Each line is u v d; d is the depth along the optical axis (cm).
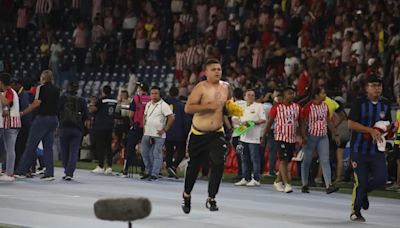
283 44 5481
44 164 3581
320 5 5381
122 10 6575
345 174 3841
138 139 3884
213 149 2248
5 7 7106
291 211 2538
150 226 2041
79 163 4841
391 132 2244
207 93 2228
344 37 4903
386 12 4994
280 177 3341
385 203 3005
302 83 4503
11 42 7044
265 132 3362
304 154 3300
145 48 6175
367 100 2244
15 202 2562
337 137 3350
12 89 3331
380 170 2244
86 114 3547
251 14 5819
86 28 6456
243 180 3578
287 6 5672
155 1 6500
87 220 2130
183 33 6016
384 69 4600
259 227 2095
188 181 2258
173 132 3859
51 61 6419
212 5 5975
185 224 2103
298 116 3300
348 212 2567
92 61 6412
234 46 5653
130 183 3494
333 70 4678
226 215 2344
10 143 3341
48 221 2105
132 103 3878
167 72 5984
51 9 6819
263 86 4866
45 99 3391
